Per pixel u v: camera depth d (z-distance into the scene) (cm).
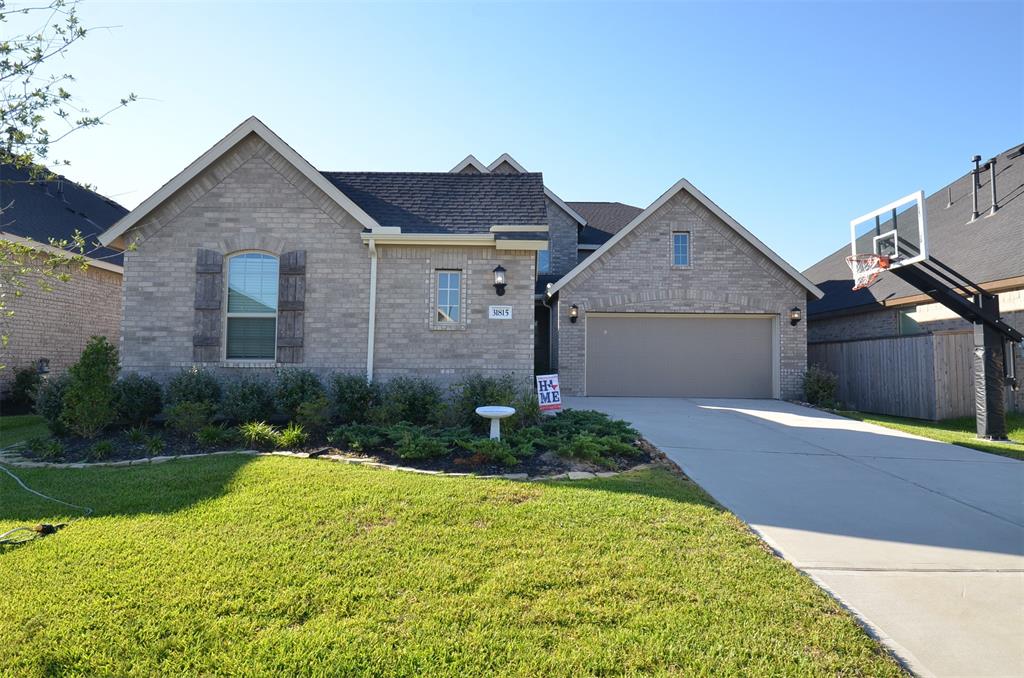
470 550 415
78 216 1614
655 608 335
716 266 1585
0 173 1330
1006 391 1237
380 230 997
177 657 282
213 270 998
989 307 1009
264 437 784
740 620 324
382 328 1021
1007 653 304
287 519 476
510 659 283
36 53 531
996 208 1480
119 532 445
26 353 1306
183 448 768
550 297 1653
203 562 388
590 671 275
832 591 376
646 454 780
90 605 329
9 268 614
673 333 1603
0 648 284
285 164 1016
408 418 918
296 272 1007
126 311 991
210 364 988
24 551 405
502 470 672
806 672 278
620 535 452
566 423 900
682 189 1591
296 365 1000
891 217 1216
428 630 308
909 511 553
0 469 642
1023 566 423
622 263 1592
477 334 1029
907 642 314
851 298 1794
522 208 1109
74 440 795
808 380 1501
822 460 774
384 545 423
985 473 715
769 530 489
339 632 304
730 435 948
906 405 1328
